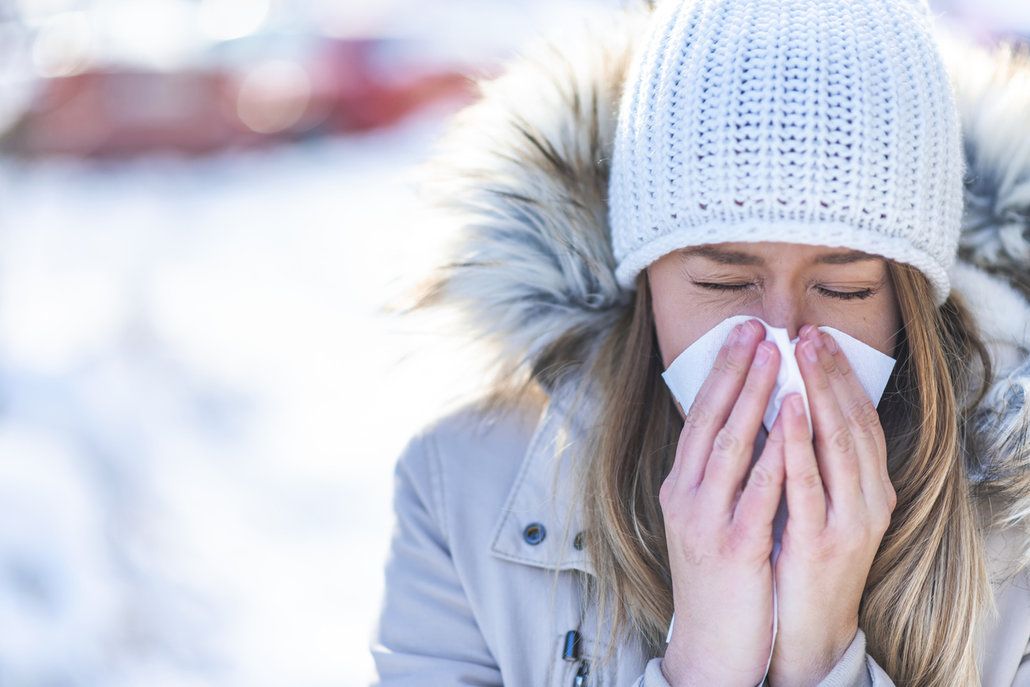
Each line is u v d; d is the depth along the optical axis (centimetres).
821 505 217
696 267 228
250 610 507
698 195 219
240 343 802
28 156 1377
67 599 492
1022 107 246
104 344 778
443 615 264
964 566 230
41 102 1372
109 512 548
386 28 1481
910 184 216
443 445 278
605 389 260
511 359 269
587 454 255
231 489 603
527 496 264
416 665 260
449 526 269
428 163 271
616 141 243
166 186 1298
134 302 877
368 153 1370
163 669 468
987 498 239
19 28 1484
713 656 225
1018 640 236
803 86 212
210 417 681
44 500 540
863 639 225
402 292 271
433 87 1416
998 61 256
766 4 221
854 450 219
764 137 212
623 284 253
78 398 673
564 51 263
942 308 254
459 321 269
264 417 690
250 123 1406
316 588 525
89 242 1075
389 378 296
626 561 243
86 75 1375
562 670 250
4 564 499
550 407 270
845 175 211
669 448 258
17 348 766
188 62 1424
